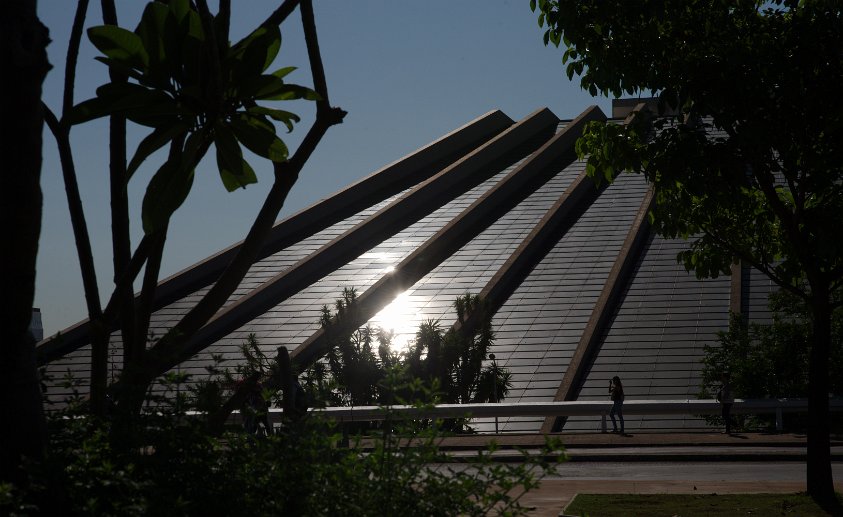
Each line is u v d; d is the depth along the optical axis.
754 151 13.64
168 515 5.04
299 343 52.72
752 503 13.55
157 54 6.38
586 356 48.25
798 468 20.25
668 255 61.56
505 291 59.16
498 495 5.81
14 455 5.45
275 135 6.95
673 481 17.25
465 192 78.62
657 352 48.31
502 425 39.44
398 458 5.89
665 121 13.59
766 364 32.31
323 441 6.02
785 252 15.86
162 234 7.57
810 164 13.55
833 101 12.74
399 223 72.81
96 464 5.70
